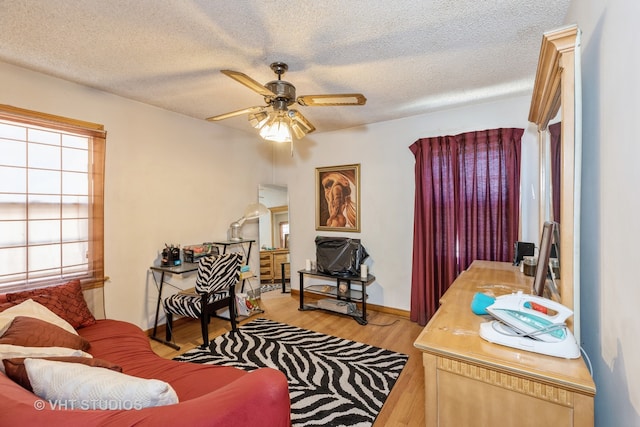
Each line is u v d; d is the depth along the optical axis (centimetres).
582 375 93
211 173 379
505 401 103
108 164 280
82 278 262
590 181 130
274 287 462
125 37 186
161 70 232
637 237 86
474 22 174
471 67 230
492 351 109
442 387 114
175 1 153
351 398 204
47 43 194
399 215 365
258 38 188
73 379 96
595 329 126
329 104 202
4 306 190
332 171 416
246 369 242
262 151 455
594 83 123
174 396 95
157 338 300
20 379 103
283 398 100
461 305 161
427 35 187
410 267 360
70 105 254
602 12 112
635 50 85
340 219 411
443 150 324
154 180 318
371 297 387
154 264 318
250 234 440
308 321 347
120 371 125
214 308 292
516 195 291
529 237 292
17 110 224
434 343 117
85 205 266
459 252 318
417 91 276
